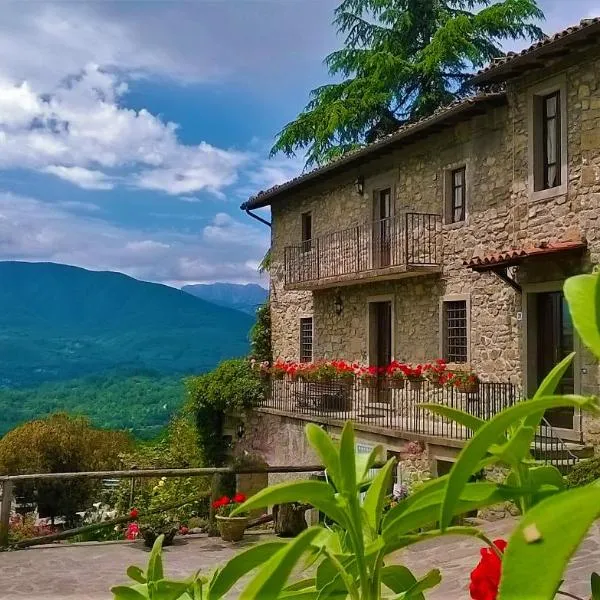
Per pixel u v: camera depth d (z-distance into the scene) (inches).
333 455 36.6
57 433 576.7
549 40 319.6
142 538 318.3
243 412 583.8
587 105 331.0
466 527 38.3
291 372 550.3
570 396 25.8
